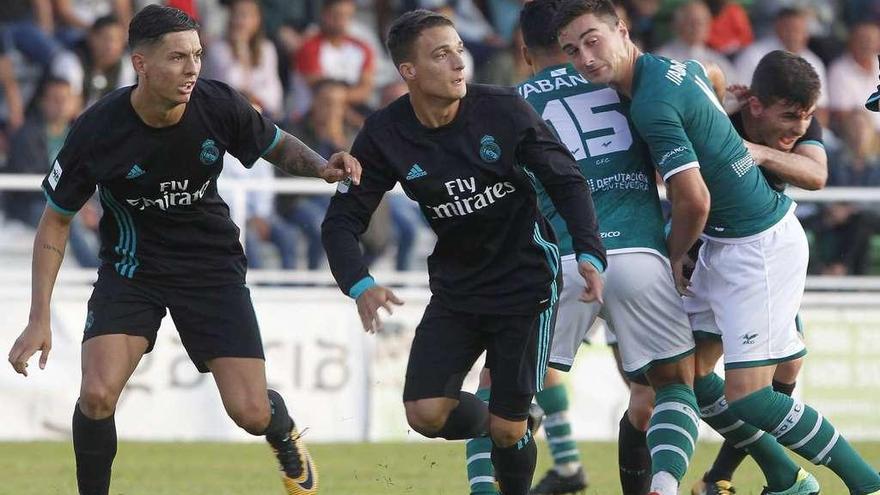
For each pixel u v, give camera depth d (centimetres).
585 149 2000
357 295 1752
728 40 4619
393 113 1794
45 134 3916
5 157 4138
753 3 4894
